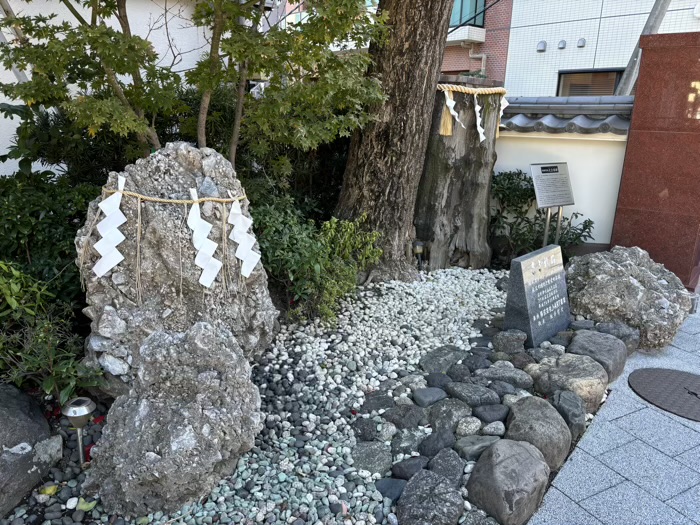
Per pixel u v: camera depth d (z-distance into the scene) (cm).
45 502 248
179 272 284
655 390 366
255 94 485
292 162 562
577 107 578
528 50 1275
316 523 235
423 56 475
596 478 278
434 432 297
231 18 373
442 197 566
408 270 543
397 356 386
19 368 281
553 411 304
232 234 300
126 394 257
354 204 525
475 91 543
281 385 342
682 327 477
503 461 257
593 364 354
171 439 231
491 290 522
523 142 629
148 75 378
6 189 391
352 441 293
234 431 248
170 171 285
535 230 605
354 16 342
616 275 451
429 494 244
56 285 335
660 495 267
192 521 237
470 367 368
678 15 1040
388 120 491
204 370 247
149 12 564
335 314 442
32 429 262
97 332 283
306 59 362
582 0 1162
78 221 397
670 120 505
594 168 585
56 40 313
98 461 248
